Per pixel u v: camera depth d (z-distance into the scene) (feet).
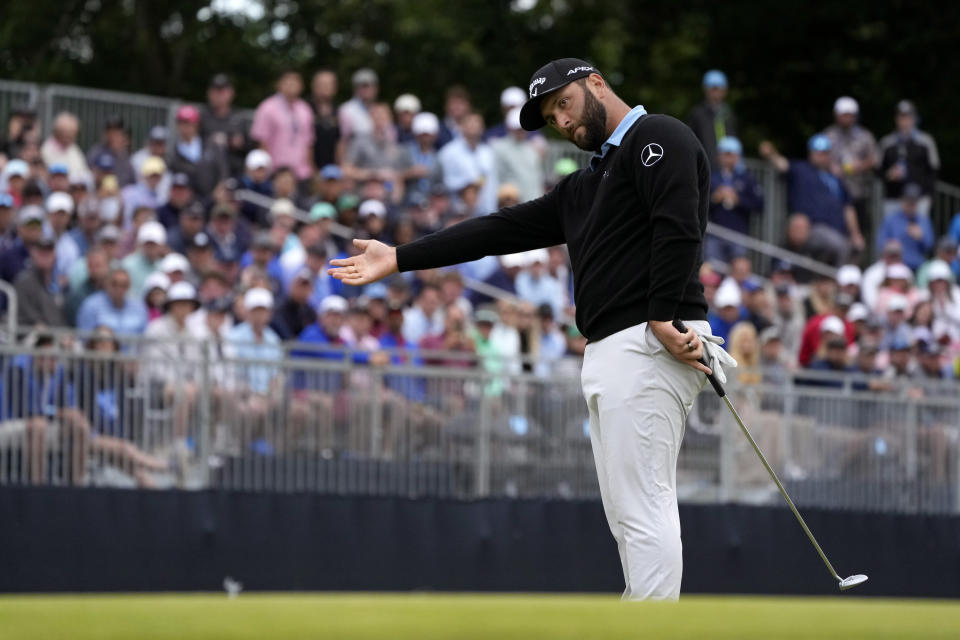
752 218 208.95
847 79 305.73
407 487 126.00
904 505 143.02
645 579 60.18
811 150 208.44
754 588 133.49
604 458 61.77
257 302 133.49
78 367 115.24
